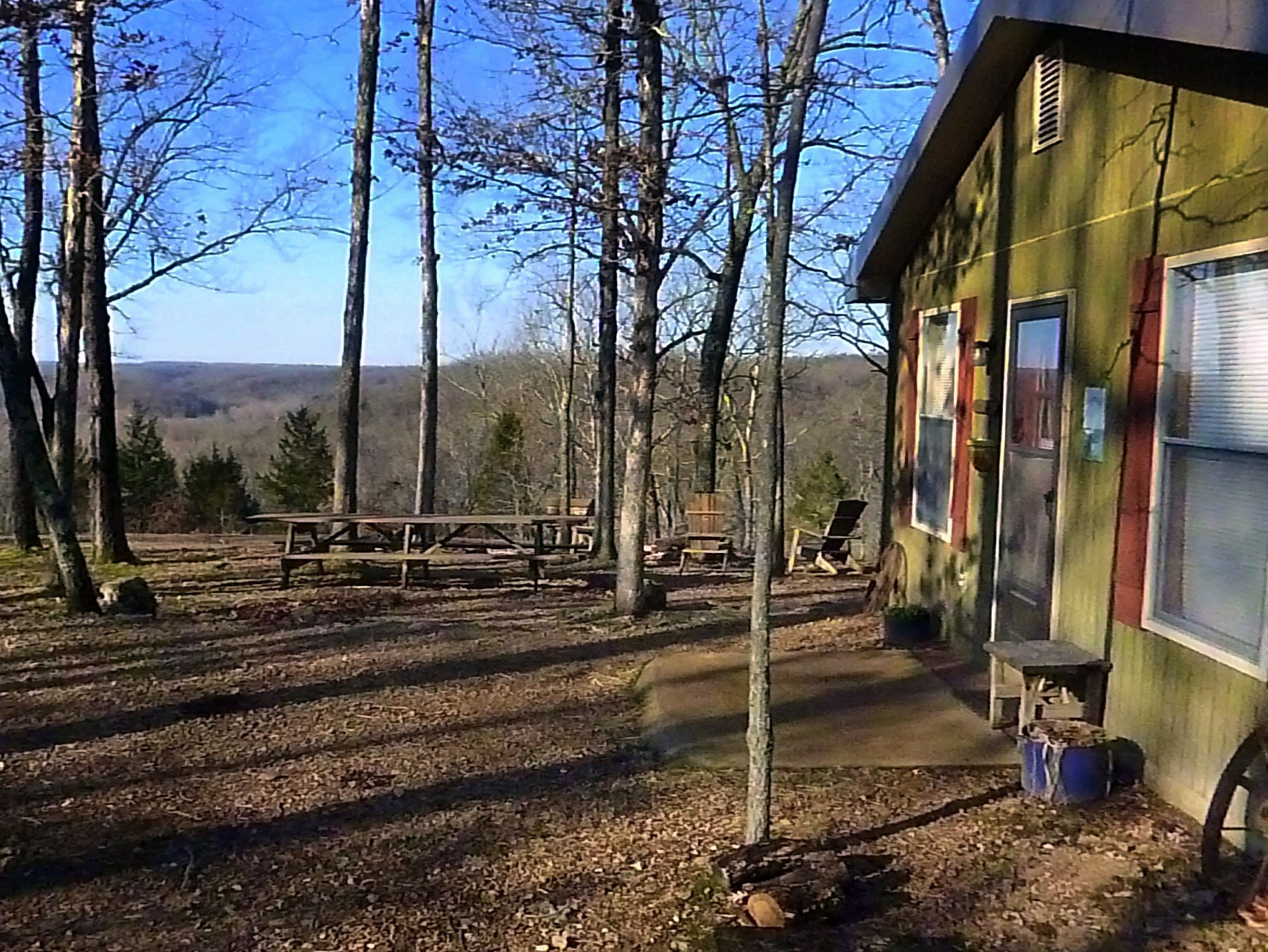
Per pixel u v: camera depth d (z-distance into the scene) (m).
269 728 5.64
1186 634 4.16
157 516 25.33
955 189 7.08
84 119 10.15
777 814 4.21
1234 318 3.98
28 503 13.55
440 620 8.79
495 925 3.37
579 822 4.25
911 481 8.03
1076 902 3.43
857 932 3.26
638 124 7.96
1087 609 5.03
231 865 3.86
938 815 4.19
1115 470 4.79
